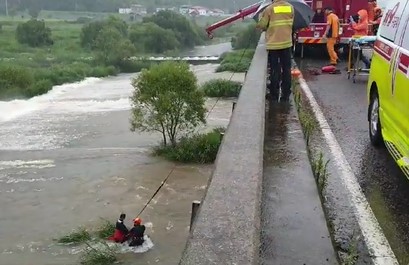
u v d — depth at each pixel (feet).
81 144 73.77
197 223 8.67
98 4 537.24
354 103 30.76
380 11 53.06
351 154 20.65
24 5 515.91
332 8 52.80
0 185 55.57
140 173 59.36
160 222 45.37
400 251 12.81
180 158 64.39
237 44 247.09
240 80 127.13
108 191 53.47
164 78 70.13
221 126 79.10
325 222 12.37
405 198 16.10
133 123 72.59
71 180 57.00
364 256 12.53
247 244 7.91
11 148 71.92
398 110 17.38
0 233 43.42
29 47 239.91
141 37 250.37
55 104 109.60
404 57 17.06
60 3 527.40
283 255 10.75
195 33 287.69
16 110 102.68
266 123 22.18
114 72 175.11
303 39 50.49
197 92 71.20
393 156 17.49
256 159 12.46
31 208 49.08
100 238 42.11
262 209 13.05
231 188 10.42
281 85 27.14
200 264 7.26
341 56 53.72
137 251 39.60
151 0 570.46
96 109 101.86
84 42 250.98
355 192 16.57
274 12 25.84
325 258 10.70
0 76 124.57
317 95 33.32
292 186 14.70
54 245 41.11
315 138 23.11
